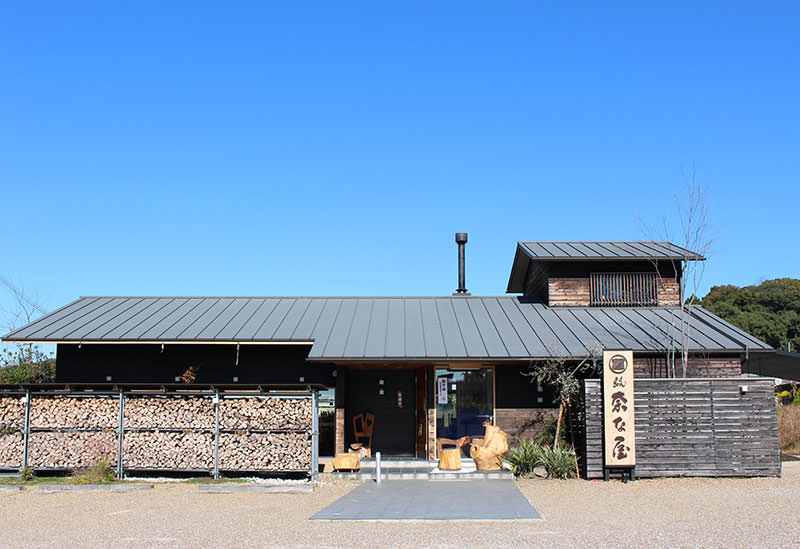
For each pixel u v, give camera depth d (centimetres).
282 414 1394
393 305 1920
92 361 1762
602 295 1914
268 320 1797
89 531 902
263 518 977
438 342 1633
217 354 1756
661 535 841
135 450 1408
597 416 1350
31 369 2223
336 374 1605
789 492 1167
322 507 1070
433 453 1557
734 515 967
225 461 1390
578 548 779
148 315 1844
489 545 799
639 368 1630
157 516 1001
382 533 871
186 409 1420
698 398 1353
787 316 4844
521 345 1616
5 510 1075
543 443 1575
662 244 2042
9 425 1447
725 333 1697
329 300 1972
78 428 1436
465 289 2197
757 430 1350
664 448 1344
